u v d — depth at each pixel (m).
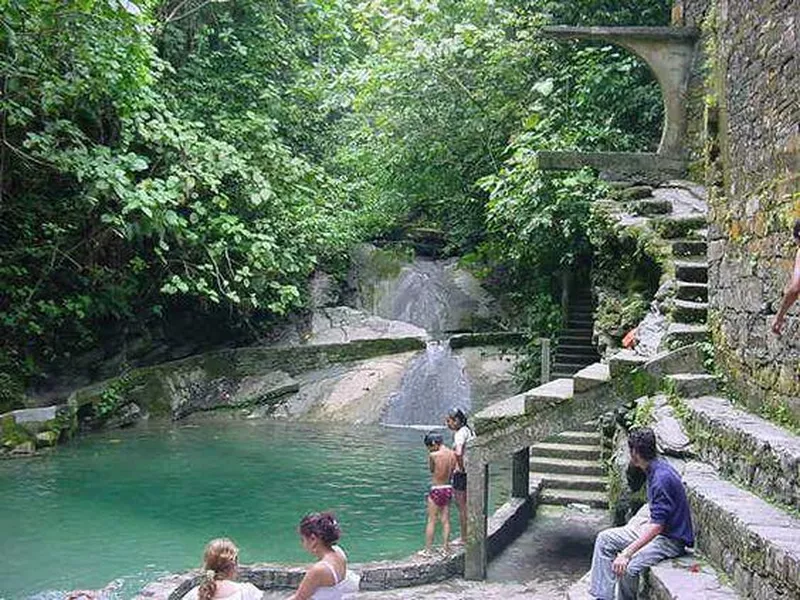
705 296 8.20
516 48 14.90
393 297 20.00
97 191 13.16
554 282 16.05
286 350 18.27
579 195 12.55
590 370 7.61
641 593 5.07
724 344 6.80
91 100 13.88
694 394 6.78
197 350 18.72
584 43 14.76
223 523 9.94
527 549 8.65
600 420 10.77
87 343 16.52
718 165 7.00
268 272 16.88
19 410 14.38
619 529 5.30
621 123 13.87
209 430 16.05
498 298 19.36
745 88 6.17
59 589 7.72
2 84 13.20
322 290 19.95
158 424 16.58
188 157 14.88
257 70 18.47
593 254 13.72
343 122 21.14
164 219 13.75
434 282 19.91
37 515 10.21
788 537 4.07
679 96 11.14
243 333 19.08
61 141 14.07
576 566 8.13
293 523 9.96
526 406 7.59
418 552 8.18
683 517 5.05
